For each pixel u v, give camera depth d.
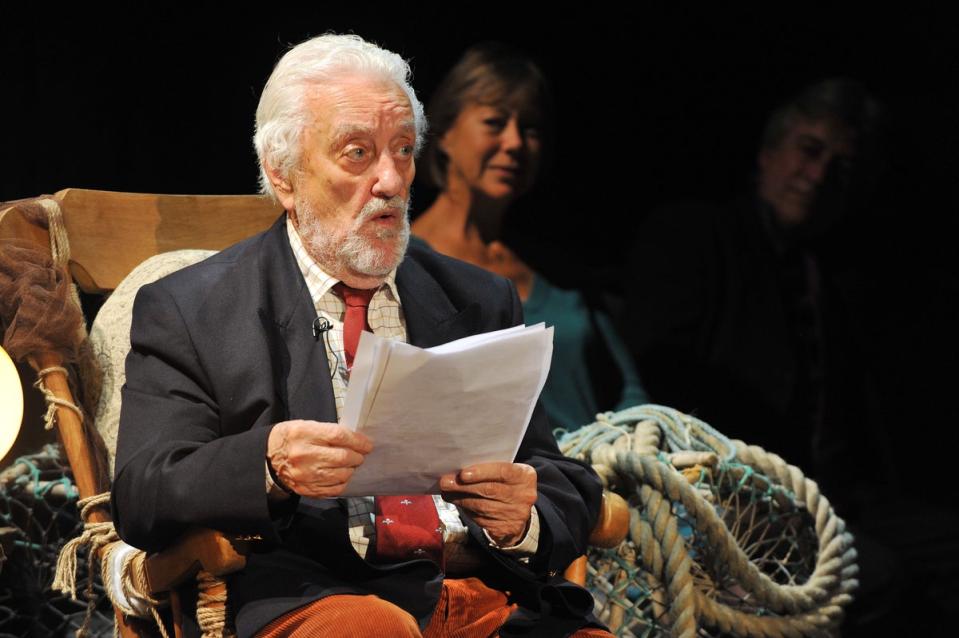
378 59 4.88
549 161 9.80
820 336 10.23
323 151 4.76
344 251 4.79
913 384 11.87
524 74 9.42
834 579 5.92
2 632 6.42
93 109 8.77
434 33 10.32
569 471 5.06
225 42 9.23
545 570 4.79
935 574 9.62
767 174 10.23
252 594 4.34
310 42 4.93
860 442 10.65
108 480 5.31
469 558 4.96
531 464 5.04
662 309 9.89
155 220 5.96
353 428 4.05
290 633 4.16
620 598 5.86
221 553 4.16
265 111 4.91
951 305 11.96
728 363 9.90
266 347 4.70
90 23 8.71
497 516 4.48
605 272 10.28
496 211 9.59
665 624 5.77
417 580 4.59
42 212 5.58
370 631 4.13
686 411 9.85
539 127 9.54
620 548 5.82
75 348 5.41
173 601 4.58
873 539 9.34
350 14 9.88
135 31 8.88
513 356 4.12
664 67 11.18
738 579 5.71
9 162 8.55
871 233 11.77
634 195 11.05
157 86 9.00
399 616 4.23
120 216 5.87
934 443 11.89
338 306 5.00
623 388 9.54
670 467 5.78
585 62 10.96
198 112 9.16
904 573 9.03
